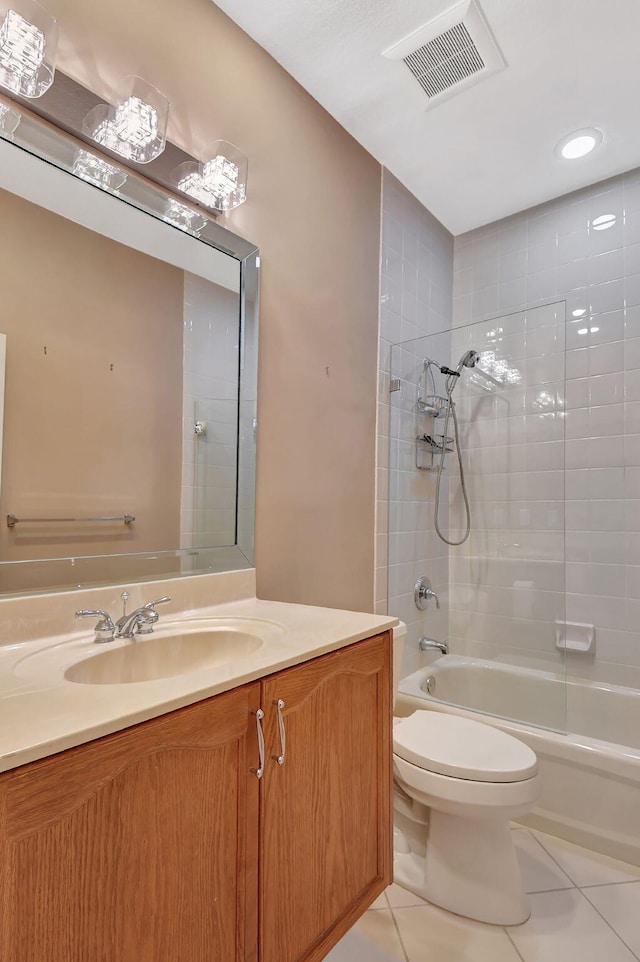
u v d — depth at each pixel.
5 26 0.98
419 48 1.67
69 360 1.16
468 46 1.66
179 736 0.73
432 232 2.73
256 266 1.59
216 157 1.40
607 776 1.68
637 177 2.35
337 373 1.98
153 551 1.31
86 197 1.19
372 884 1.16
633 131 2.08
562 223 2.56
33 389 1.09
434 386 2.54
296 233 1.78
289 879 0.92
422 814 1.60
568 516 2.45
